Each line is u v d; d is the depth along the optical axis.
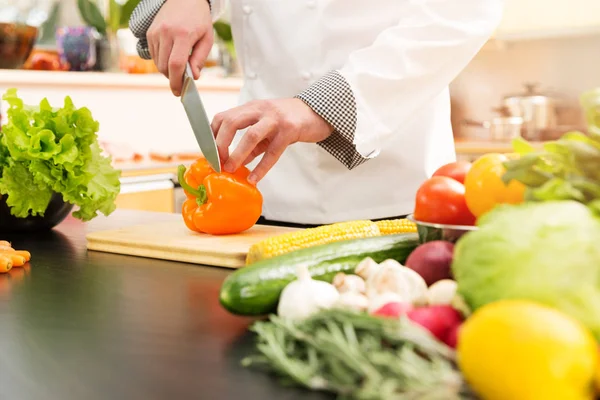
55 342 0.67
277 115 1.14
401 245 0.82
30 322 0.74
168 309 0.78
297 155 1.54
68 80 2.86
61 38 2.97
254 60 1.61
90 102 3.07
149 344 0.66
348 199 1.53
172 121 3.42
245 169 1.25
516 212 0.56
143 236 1.18
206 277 0.96
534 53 3.47
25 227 1.32
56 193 1.30
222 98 3.55
